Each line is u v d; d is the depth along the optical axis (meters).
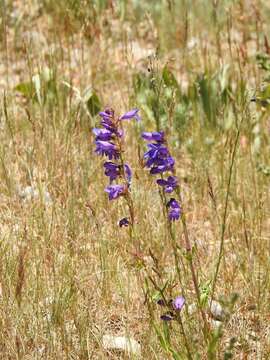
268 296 6.18
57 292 5.93
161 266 6.34
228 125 8.73
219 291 6.30
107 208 7.12
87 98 8.74
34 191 7.45
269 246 6.78
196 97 8.96
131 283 6.27
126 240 6.72
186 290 5.92
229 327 5.86
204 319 5.30
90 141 8.12
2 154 7.70
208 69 9.54
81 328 5.66
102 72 9.73
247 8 11.52
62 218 6.87
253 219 6.89
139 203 7.06
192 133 8.65
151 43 10.99
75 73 9.79
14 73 10.11
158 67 6.27
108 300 6.13
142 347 5.60
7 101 8.70
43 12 11.04
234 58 10.34
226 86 8.96
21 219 6.87
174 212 5.18
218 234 7.06
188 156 8.41
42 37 10.72
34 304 5.86
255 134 8.42
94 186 7.57
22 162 7.72
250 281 6.32
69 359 5.50
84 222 6.84
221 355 5.55
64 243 6.55
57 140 7.91
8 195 7.41
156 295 5.28
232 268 6.52
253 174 7.39
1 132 8.19
